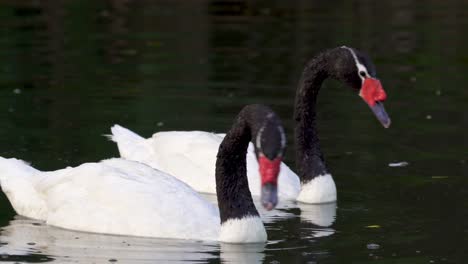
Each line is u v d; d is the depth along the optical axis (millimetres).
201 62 24344
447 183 15648
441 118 19734
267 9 31469
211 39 26953
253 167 16156
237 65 24094
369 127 19156
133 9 30984
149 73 23219
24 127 18562
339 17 30172
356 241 13109
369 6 32031
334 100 21453
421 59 25031
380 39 27109
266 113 12234
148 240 13156
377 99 15352
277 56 24969
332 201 15211
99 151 17156
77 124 18891
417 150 17531
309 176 15477
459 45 26516
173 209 13492
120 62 24219
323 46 26047
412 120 19609
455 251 12531
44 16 29547
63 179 14141
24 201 14219
